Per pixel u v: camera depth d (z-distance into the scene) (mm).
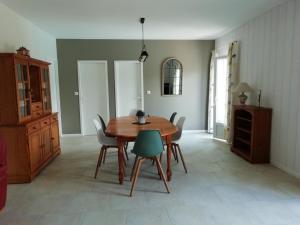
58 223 2219
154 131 2713
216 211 2398
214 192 2820
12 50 3605
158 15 4016
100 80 6047
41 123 3555
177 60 6102
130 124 3594
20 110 3100
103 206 2523
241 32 4707
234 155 4289
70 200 2660
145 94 6164
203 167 3674
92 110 6133
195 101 6312
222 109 5578
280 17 3506
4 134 3008
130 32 5270
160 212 2389
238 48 4809
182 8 3656
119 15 3988
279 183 3061
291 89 3316
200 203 2564
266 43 3871
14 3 3299
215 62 5727
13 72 2957
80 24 4523
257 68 4148
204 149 4691
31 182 3146
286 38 3389
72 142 5391
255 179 3197
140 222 2217
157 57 6070
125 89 6145
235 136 4445
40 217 2324
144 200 2645
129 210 2436
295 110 3252
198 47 6125
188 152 4488
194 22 4480
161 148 2824
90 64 5957
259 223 2184
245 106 4117
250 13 3930
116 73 6035
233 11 3818
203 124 6426
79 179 3248
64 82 5910
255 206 2490
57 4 3385
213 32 5340
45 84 4094
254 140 3777
